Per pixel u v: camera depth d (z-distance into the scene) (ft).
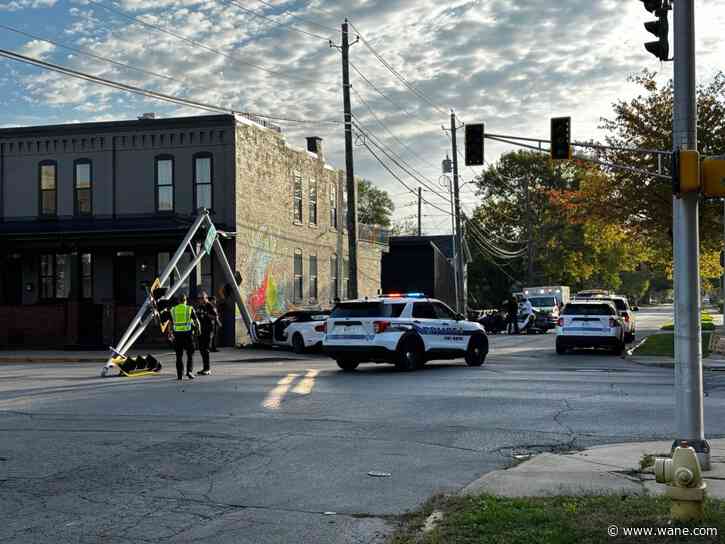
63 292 112.57
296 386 54.08
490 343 114.52
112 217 110.01
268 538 21.45
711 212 104.17
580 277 253.44
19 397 49.14
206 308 65.05
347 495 25.81
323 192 135.54
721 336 107.24
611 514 21.03
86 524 22.79
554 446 33.81
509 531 20.02
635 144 107.14
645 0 39.11
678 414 27.45
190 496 25.76
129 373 65.51
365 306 65.16
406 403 45.62
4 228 110.01
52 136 111.86
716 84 104.53
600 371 65.57
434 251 156.76
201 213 92.32
